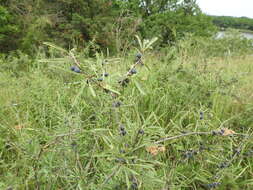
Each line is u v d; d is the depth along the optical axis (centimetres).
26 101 282
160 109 273
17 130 226
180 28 1572
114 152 128
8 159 203
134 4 1623
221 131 162
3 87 320
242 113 278
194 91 288
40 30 919
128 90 240
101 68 131
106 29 984
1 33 872
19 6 987
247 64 498
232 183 195
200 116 201
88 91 138
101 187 134
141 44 141
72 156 160
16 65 437
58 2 1092
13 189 149
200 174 200
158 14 1570
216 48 557
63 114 192
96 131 162
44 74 355
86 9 1089
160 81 300
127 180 121
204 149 194
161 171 186
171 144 216
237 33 884
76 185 154
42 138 201
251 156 220
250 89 350
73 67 124
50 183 159
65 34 995
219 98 303
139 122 143
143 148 159
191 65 349
